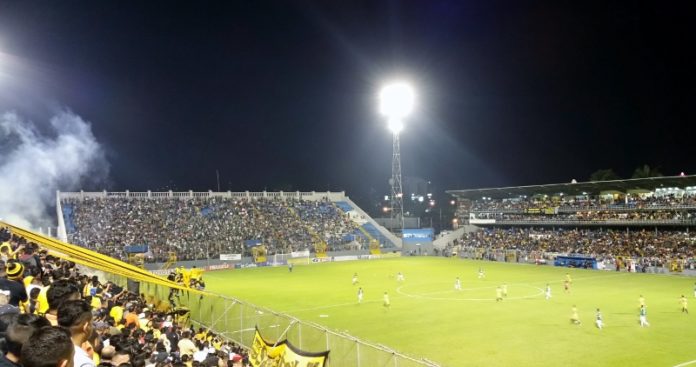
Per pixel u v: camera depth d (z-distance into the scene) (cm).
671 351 3088
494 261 9356
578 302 4856
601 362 2880
